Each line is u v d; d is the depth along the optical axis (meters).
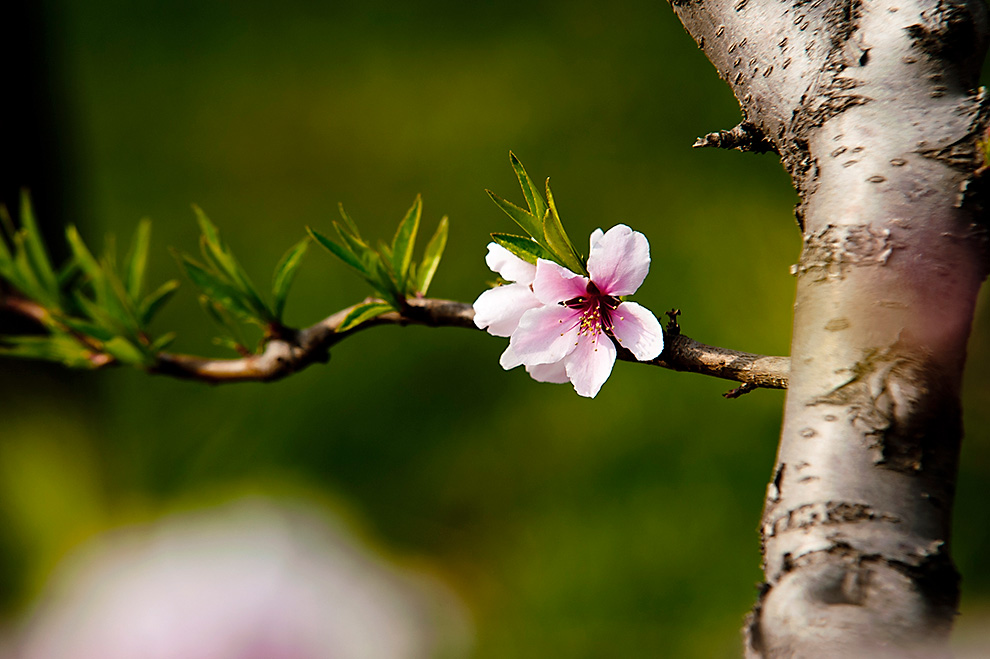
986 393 1.35
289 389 1.52
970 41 0.63
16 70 1.18
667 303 1.52
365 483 1.40
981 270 0.62
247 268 1.67
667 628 1.19
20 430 1.20
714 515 1.28
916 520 0.61
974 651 0.88
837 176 0.63
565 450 1.39
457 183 1.73
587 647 1.18
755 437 1.36
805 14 0.65
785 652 0.60
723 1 0.66
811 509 0.61
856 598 0.61
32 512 1.11
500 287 0.67
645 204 1.64
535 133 1.77
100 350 0.73
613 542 1.27
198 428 1.48
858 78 0.64
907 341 0.62
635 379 1.44
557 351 0.66
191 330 1.62
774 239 1.57
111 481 1.24
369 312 0.68
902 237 0.62
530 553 1.29
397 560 1.30
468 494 1.37
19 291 0.74
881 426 0.61
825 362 0.62
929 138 0.63
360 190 1.76
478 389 1.49
